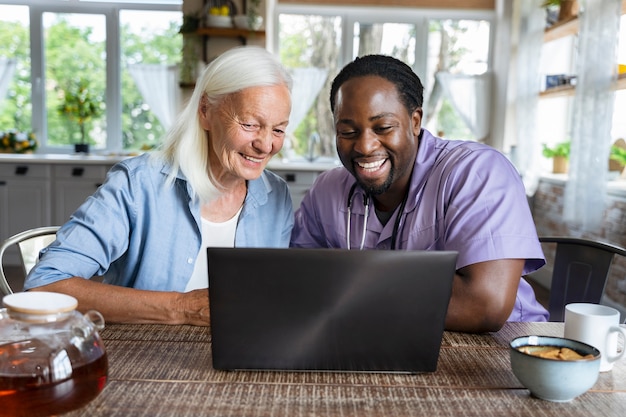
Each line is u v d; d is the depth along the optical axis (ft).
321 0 17.78
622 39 12.46
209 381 3.13
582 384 2.87
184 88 17.53
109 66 18.34
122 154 17.60
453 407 2.89
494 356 3.58
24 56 18.24
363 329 3.17
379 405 2.89
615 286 11.53
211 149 4.88
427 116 18.57
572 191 12.33
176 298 4.01
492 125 18.20
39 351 2.66
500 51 17.66
